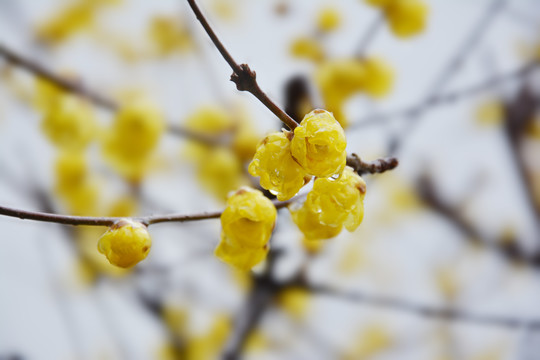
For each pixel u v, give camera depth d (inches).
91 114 27.1
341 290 31.2
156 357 41.0
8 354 38.7
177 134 27.6
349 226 19.6
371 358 46.8
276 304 42.1
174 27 35.1
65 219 19.4
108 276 38.0
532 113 46.5
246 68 19.0
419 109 31.2
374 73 28.5
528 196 48.1
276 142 19.2
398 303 31.4
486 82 33.4
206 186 30.0
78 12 34.1
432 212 49.5
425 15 29.8
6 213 19.3
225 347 29.9
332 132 18.9
